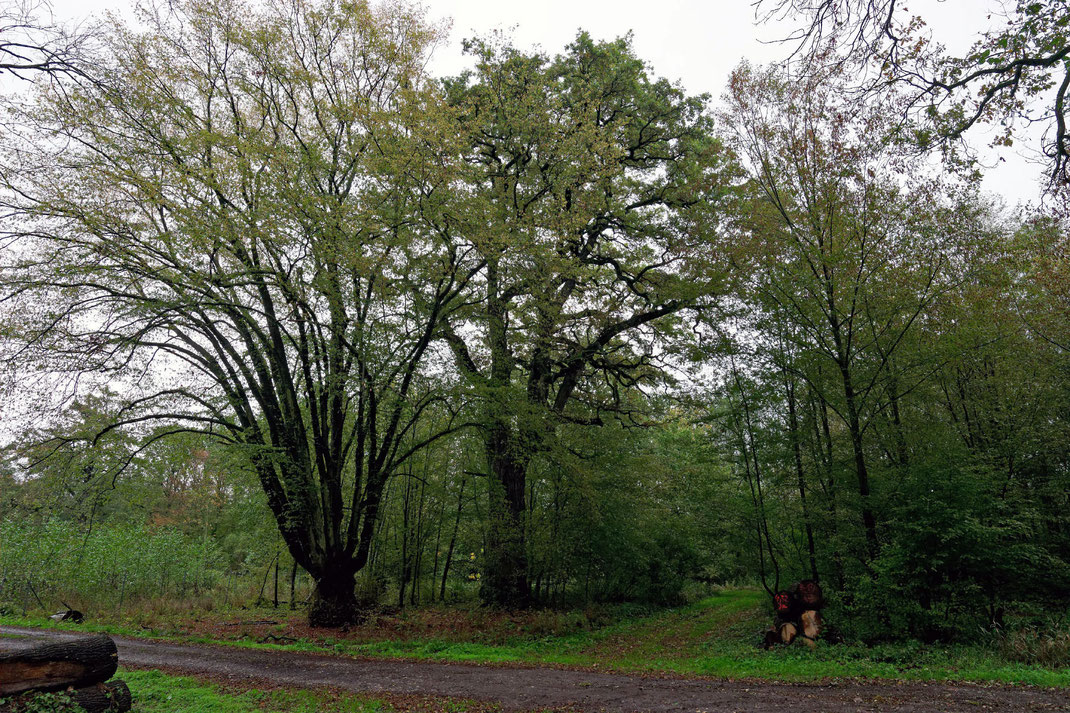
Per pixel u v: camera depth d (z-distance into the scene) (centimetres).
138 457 1655
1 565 2059
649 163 2175
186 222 1348
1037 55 712
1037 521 1411
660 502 2516
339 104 1514
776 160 1500
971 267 1323
